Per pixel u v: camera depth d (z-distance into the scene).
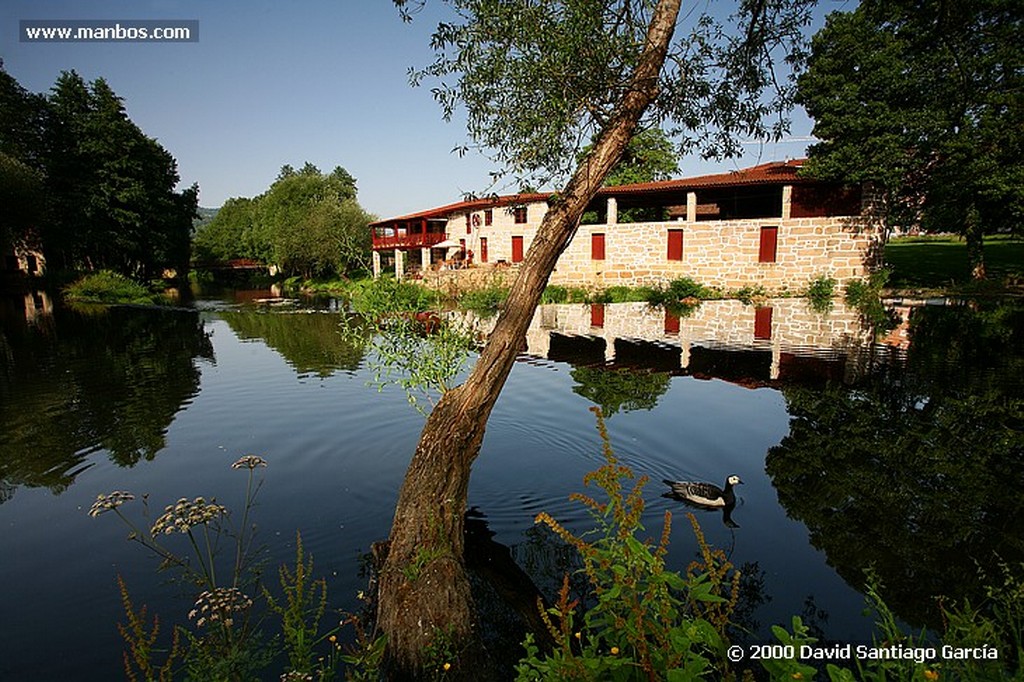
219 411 10.80
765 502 6.42
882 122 22.72
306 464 8.09
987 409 9.65
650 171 31.56
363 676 3.44
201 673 3.27
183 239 53.97
